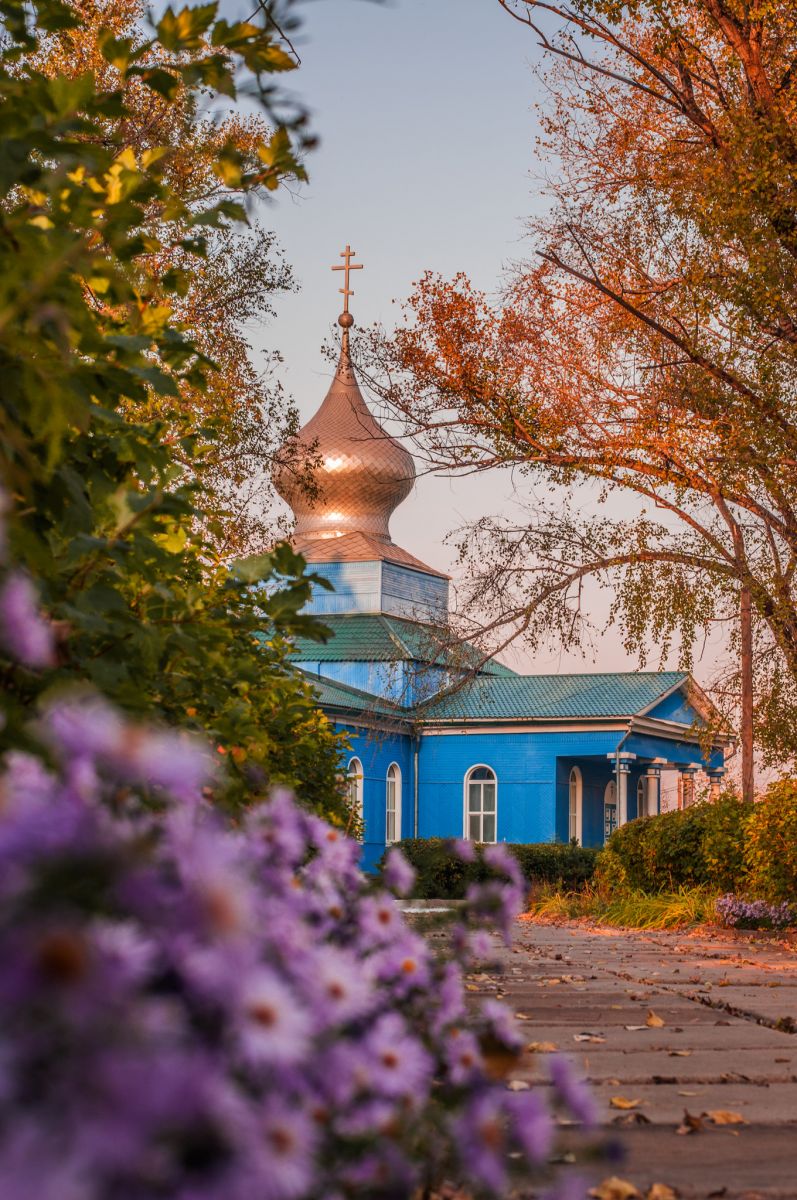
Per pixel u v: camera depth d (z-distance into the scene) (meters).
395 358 21.12
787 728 19.19
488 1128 1.88
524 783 35.66
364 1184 1.70
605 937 15.40
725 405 18.17
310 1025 1.40
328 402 43.47
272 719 5.72
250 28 2.86
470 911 2.90
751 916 15.59
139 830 1.47
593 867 28.16
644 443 19.17
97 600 2.86
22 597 1.55
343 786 9.88
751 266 16.06
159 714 3.15
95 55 13.16
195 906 1.23
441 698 23.23
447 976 2.47
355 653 38.03
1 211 2.54
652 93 18.03
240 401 17.45
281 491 20.75
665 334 18.17
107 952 1.10
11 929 1.07
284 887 2.09
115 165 2.96
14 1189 0.97
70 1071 1.03
